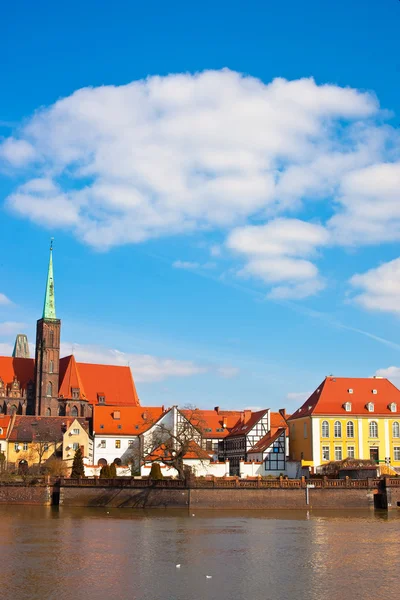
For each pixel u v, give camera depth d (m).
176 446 161.62
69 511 122.75
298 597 56.97
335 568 68.38
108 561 71.75
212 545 81.81
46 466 163.38
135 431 193.12
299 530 95.31
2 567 68.56
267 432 184.75
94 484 131.88
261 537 88.44
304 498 125.75
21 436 192.88
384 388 178.88
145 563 70.75
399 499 125.69
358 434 170.62
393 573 66.06
